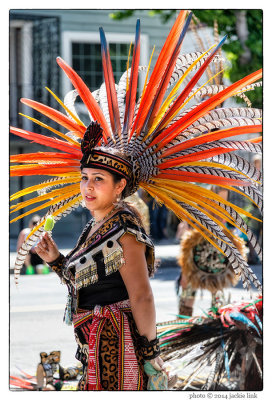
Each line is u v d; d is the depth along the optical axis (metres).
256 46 13.10
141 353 3.21
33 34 17.44
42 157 3.67
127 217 3.21
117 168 3.24
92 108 3.54
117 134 3.40
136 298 3.12
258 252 3.47
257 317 4.59
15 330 7.68
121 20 16.19
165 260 13.42
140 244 3.17
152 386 3.19
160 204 3.58
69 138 3.68
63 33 17.58
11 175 3.68
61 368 4.77
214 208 3.50
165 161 3.42
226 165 3.52
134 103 3.39
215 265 5.52
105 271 3.17
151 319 3.13
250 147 3.42
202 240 5.52
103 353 3.16
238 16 12.80
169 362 4.85
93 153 3.23
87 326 3.27
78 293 3.27
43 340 7.21
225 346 4.68
